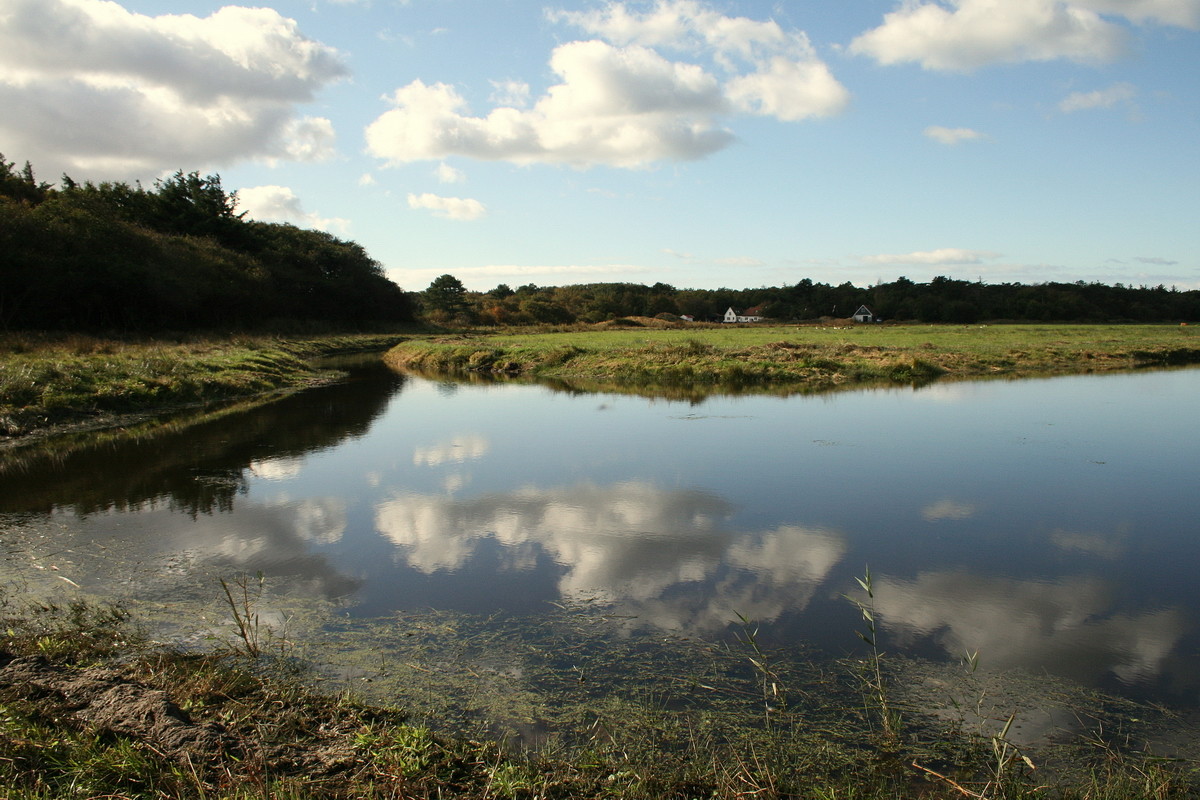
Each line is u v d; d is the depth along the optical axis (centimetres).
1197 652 520
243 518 845
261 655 502
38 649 489
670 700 454
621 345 3422
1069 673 490
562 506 902
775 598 618
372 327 6606
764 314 12694
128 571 668
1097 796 354
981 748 403
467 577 663
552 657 510
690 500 928
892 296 12019
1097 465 1112
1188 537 779
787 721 430
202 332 3784
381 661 498
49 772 335
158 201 5241
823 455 1191
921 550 738
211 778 339
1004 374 2562
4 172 4438
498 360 3052
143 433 1423
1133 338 4228
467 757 378
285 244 6241
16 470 1095
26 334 2614
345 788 339
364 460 1173
